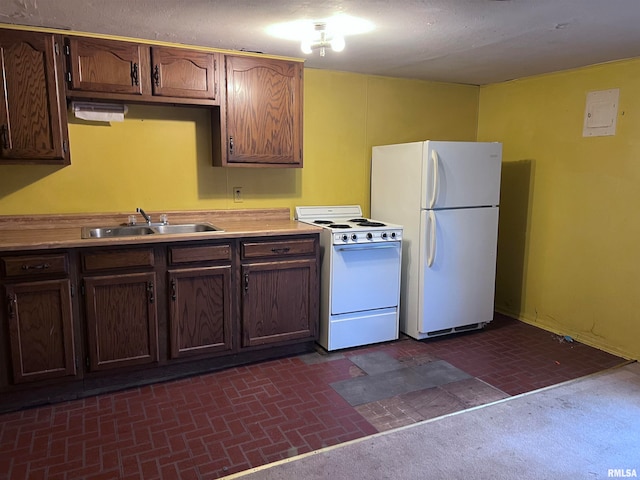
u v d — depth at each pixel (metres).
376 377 2.88
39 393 2.52
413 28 2.51
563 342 3.49
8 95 2.51
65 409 2.48
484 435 2.24
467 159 3.42
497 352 3.29
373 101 3.85
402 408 2.50
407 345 3.42
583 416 2.41
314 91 3.61
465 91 4.23
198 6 2.19
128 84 2.75
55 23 2.46
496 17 2.32
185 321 2.80
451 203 3.40
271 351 3.16
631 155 3.10
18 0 2.12
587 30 2.51
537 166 3.77
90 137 2.99
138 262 2.62
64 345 2.51
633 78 3.07
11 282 2.36
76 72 2.63
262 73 3.12
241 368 3.00
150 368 2.77
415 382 2.81
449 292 3.52
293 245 3.07
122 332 2.64
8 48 2.48
